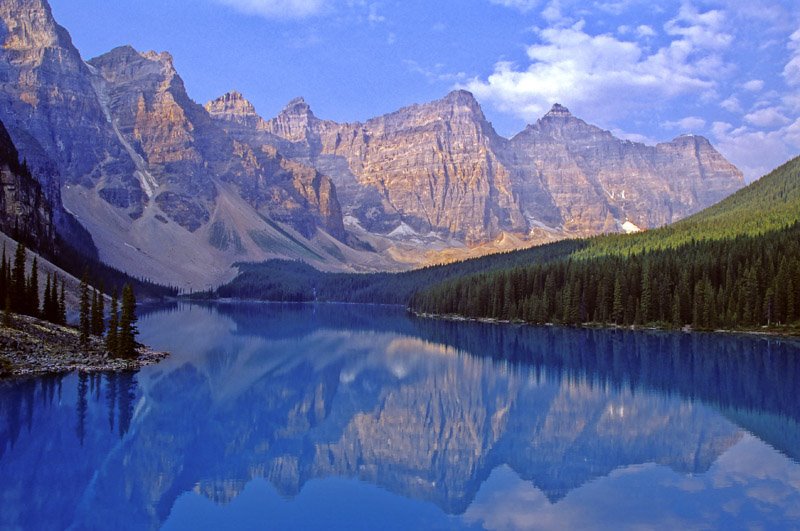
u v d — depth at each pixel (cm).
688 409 7550
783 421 6906
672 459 5562
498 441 6294
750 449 5831
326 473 5291
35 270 11500
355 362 11888
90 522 4172
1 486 4775
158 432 6397
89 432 6219
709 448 5888
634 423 6894
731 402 7906
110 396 7738
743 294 16262
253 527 4147
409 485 4978
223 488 4894
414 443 6244
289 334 17650
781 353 12294
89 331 11569
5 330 9506
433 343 15162
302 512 4403
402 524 4209
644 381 9462
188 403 7844
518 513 4372
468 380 9812
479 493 4788
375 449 6053
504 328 19100
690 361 11406
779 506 4416
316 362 11875
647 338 15212
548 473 5247
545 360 11881
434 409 7812
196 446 6016
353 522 4234
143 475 5112
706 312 16425
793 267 15800
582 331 17325
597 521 4203
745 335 15400
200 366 10700
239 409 7738
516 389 8988
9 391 7644
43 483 4862
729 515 4259
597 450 5878
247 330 18762
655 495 4675
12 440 5859
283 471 5328
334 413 7631
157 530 4094
